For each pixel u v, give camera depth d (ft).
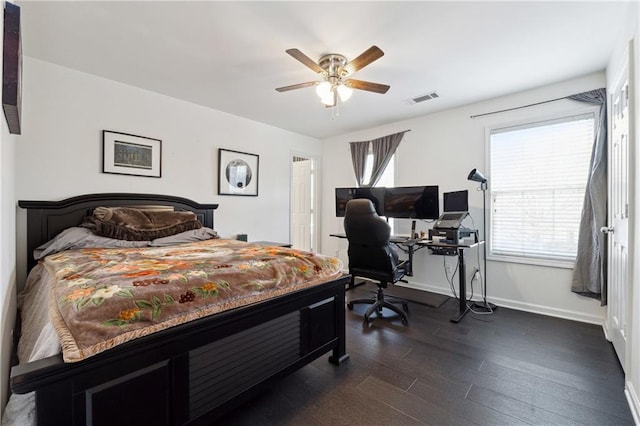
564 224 9.76
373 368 6.66
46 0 5.79
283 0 5.86
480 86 9.95
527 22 6.55
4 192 4.33
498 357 7.14
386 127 14.35
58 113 8.66
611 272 7.76
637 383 5.11
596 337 8.21
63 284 4.27
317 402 5.48
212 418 4.47
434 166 12.66
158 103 10.69
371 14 6.28
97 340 3.32
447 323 9.29
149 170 10.50
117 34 7.02
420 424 4.93
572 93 9.41
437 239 10.93
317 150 17.11
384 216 12.75
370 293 12.59
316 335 6.27
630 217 5.61
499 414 5.17
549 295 9.99
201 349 4.37
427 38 7.16
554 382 6.10
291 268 5.98
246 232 13.56
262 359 5.24
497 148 11.07
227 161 12.76
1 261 3.60
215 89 10.32
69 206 8.77
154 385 3.84
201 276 4.71
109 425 3.44
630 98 5.68
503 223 10.95
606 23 6.57
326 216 17.15
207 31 6.90
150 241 8.89
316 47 7.53
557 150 9.86
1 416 3.71
